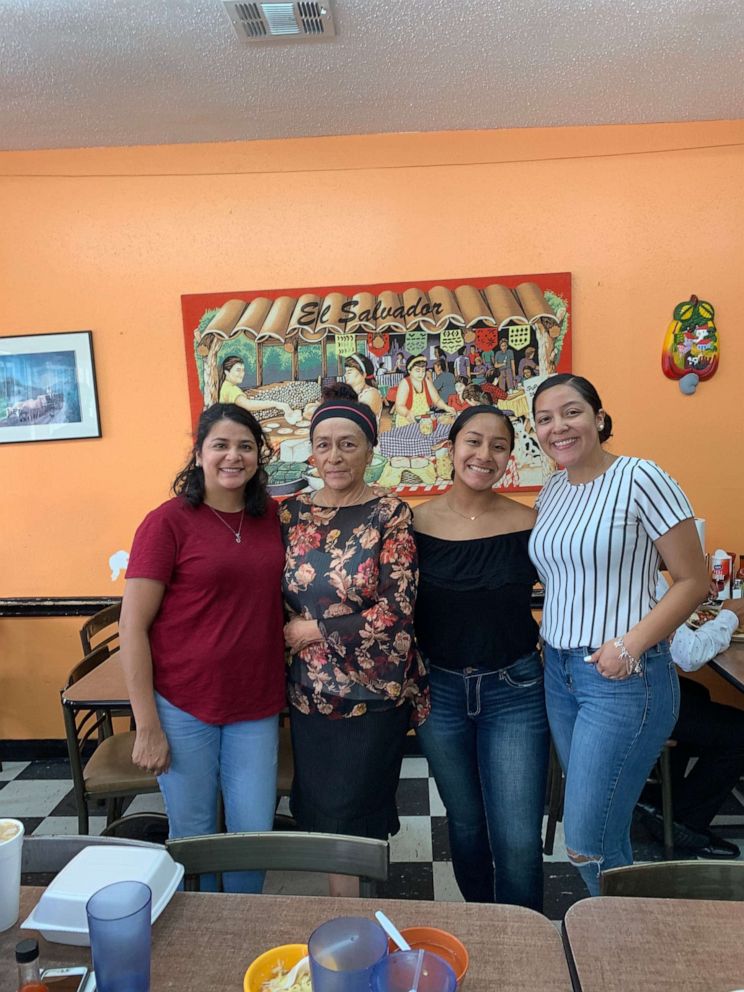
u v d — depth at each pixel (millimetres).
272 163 2592
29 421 2730
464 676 1499
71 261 2664
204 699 1472
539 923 856
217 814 1655
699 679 2719
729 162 2502
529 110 2402
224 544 1475
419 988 673
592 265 2568
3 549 2811
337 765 1463
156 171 2615
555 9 1845
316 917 876
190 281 2652
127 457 2734
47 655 2838
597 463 1462
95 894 779
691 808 2082
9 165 2631
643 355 2588
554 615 1463
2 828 887
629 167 2527
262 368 2646
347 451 1461
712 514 2639
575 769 1401
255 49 1996
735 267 2533
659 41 2000
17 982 776
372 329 2605
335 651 1447
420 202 2582
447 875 2014
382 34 1938
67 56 2010
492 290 2578
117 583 2793
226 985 762
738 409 2590
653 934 825
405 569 1445
